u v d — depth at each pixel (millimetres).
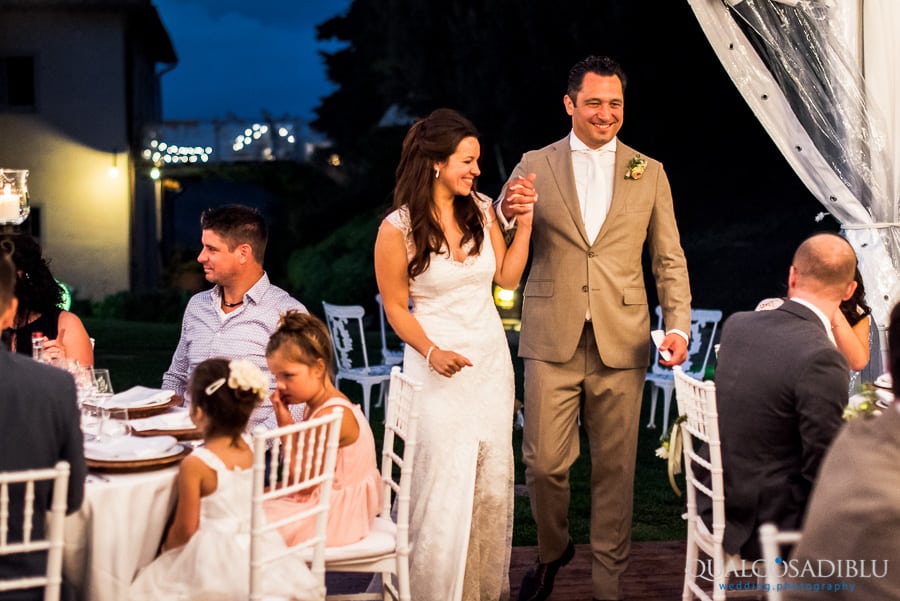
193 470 2459
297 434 2775
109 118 17875
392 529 2908
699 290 13562
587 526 4484
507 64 12312
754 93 4133
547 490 3318
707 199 14539
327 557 2678
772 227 14398
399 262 3045
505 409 3129
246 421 2547
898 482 1435
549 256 3336
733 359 2695
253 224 3377
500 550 3176
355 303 16078
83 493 2221
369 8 20797
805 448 2500
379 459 5793
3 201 3367
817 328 2594
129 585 2361
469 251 3066
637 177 3295
